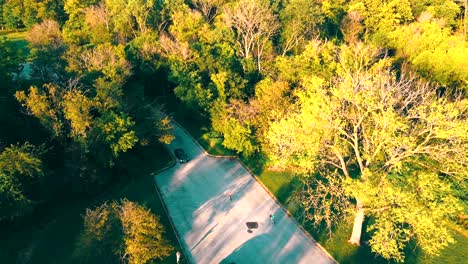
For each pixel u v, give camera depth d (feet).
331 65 251.19
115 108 226.99
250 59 304.09
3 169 166.81
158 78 317.22
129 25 354.13
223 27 333.83
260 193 229.66
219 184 236.63
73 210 203.21
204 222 204.44
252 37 321.52
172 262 176.45
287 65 262.47
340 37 382.42
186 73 287.69
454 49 281.13
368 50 282.97
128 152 238.48
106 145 216.95
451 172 165.27
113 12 354.33
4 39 248.93
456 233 195.11
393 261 178.29
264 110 241.76
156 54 313.94
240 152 267.80
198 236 194.59
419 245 186.39
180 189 230.07
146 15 349.82
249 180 241.55
